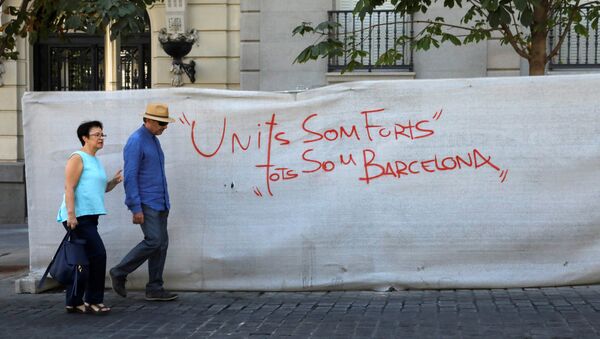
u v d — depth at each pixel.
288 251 7.71
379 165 7.60
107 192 7.76
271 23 13.86
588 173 7.39
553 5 9.16
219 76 14.11
